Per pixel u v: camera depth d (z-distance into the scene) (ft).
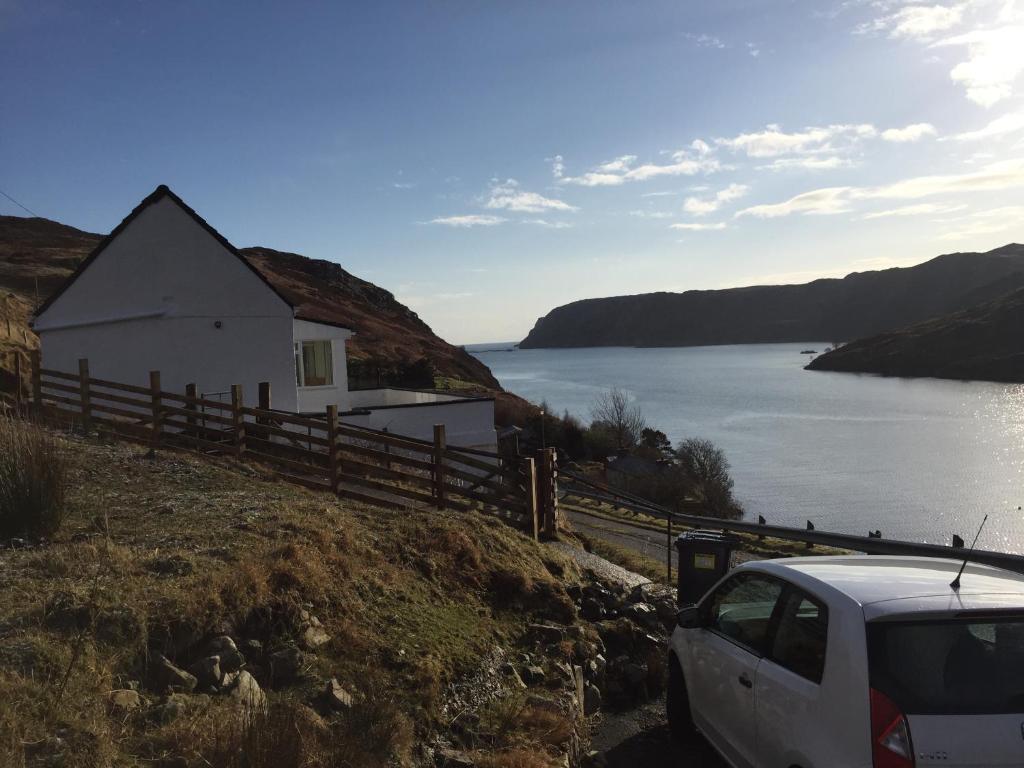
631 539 55.83
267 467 40.45
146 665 14.83
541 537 35.17
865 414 325.01
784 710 13.43
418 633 19.53
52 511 21.93
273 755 12.19
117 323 57.88
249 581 17.90
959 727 10.88
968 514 147.74
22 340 83.35
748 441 251.19
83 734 12.03
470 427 64.18
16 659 13.55
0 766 10.73
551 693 19.53
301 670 16.16
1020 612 11.98
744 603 16.89
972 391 405.59
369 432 36.11
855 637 12.08
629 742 19.86
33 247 227.20
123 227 57.57
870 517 146.30
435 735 16.16
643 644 25.73
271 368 59.88
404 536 25.27
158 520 24.02
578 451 168.76
